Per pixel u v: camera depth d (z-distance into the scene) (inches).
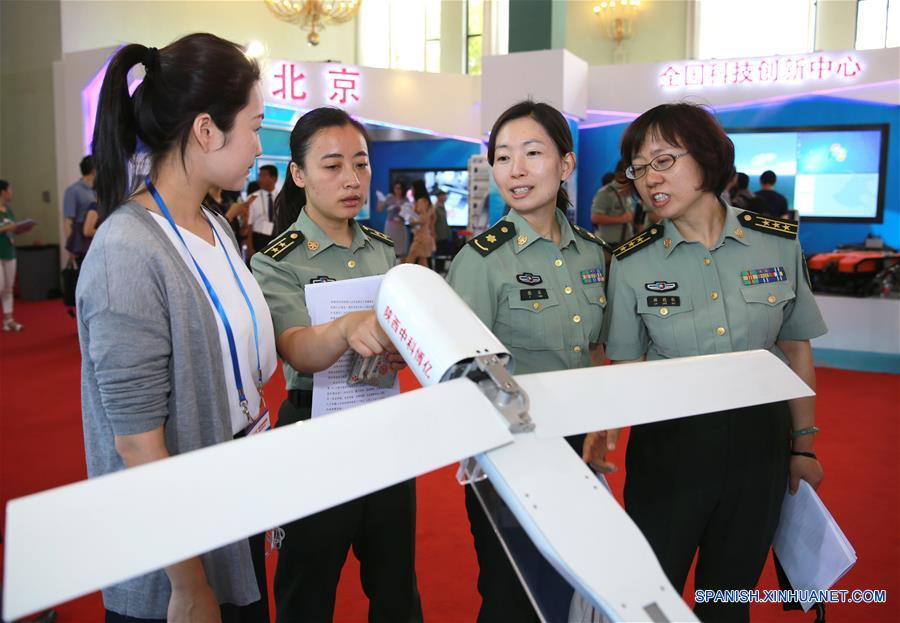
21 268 333.1
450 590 78.3
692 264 53.6
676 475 51.3
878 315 199.9
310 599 55.3
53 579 19.9
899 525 92.1
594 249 59.0
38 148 363.6
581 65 273.4
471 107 327.9
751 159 279.3
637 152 52.6
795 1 373.4
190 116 37.5
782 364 34.7
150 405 35.6
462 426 26.5
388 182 381.7
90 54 309.0
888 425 135.9
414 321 32.3
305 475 23.4
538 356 53.3
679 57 390.3
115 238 35.5
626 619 23.0
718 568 53.0
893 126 260.4
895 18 359.3
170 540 21.2
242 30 413.1
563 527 24.8
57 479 107.5
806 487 52.7
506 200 53.7
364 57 478.3
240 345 41.1
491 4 394.3
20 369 184.9
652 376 31.9
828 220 274.7
